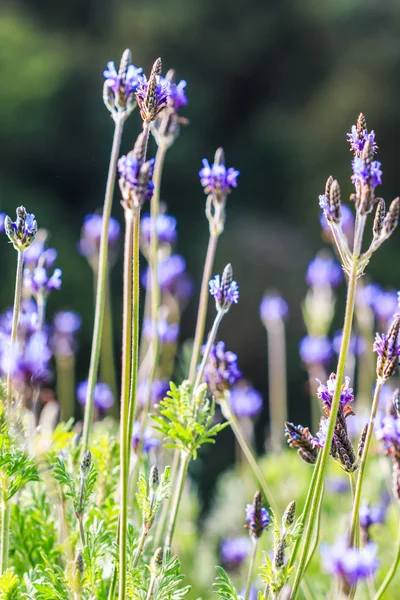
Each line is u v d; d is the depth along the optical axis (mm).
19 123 5812
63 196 6062
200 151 6984
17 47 6129
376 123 6625
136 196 940
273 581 987
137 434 1166
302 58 7680
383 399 1521
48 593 1019
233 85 7633
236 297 1068
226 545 1430
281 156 7031
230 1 7652
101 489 1120
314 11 7496
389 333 974
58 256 4605
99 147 6059
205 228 6141
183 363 1372
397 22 7297
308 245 5891
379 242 953
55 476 1028
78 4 7609
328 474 1654
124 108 1076
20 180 5836
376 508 1368
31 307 1233
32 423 1070
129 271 946
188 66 7535
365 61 7020
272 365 4711
